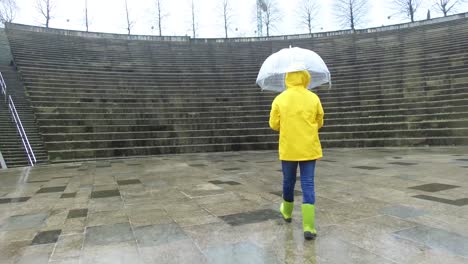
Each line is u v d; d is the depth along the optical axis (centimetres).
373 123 1459
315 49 2673
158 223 421
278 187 636
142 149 1336
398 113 1479
